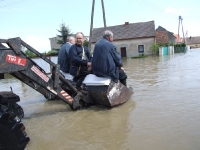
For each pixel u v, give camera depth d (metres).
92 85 5.10
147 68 12.62
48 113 4.98
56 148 3.21
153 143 3.08
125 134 3.46
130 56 35.50
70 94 5.20
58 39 42.69
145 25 36.41
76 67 5.52
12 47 3.72
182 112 4.18
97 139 3.39
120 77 5.39
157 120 3.90
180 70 10.00
